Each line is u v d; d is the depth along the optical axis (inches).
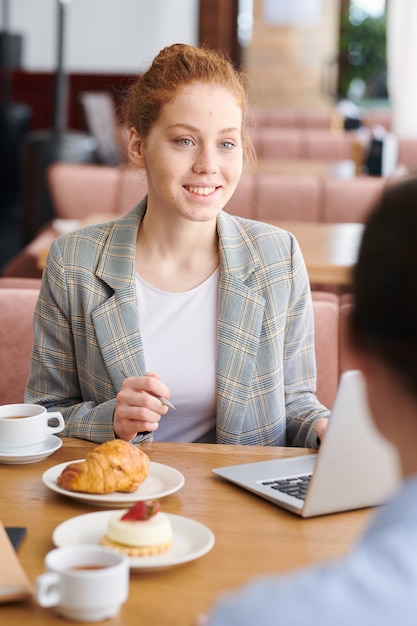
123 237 78.6
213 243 79.1
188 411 77.8
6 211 386.6
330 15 380.5
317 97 386.9
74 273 77.4
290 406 80.1
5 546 49.1
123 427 68.1
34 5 411.8
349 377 52.9
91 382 77.4
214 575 48.4
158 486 59.7
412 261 29.8
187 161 74.1
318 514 56.4
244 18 391.9
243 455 68.1
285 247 80.2
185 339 77.5
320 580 27.1
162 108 74.1
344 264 133.6
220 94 74.0
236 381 76.5
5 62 381.1
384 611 26.1
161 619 43.7
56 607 43.8
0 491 59.7
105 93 414.0
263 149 287.6
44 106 415.5
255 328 77.0
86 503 57.6
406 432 30.8
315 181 202.8
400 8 339.6
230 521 55.6
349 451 54.7
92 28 413.4
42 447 66.6
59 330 78.2
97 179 209.0
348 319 32.1
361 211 201.6
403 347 30.0
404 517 28.0
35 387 79.5
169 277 78.4
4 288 103.4
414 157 279.6
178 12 410.6
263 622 26.5
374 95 388.8
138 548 49.3
